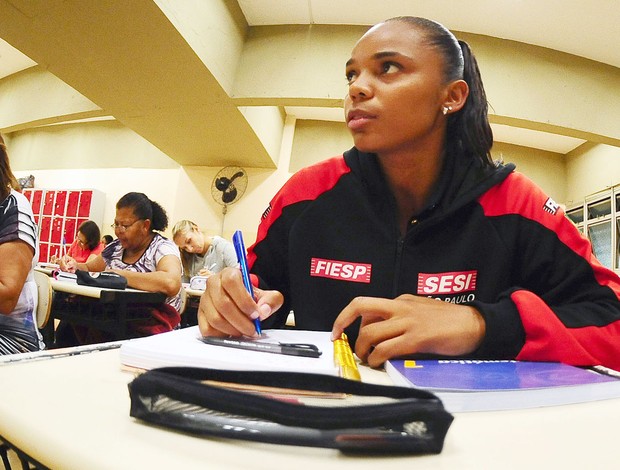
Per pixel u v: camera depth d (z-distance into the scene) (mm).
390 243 730
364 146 629
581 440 242
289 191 839
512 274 717
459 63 643
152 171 5676
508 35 2959
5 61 4340
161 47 2510
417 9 2803
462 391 306
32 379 321
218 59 2828
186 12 2400
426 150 659
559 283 660
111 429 220
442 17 2842
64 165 6168
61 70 2854
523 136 4562
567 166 4836
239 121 3621
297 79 3070
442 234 714
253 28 3199
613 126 3012
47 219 5754
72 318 1604
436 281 700
